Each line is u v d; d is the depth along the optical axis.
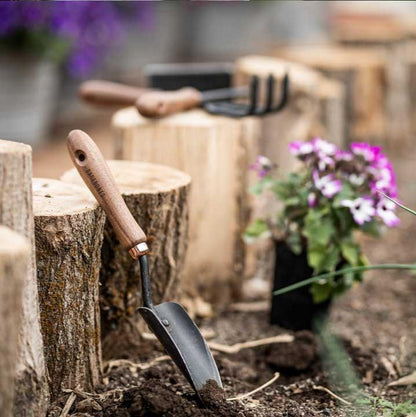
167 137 4.83
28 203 2.87
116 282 3.88
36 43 9.27
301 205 4.44
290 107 7.08
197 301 4.95
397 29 11.13
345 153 4.38
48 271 3.26
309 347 4.18
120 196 3.34
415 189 8.76
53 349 3.34
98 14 10.33
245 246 5.24
